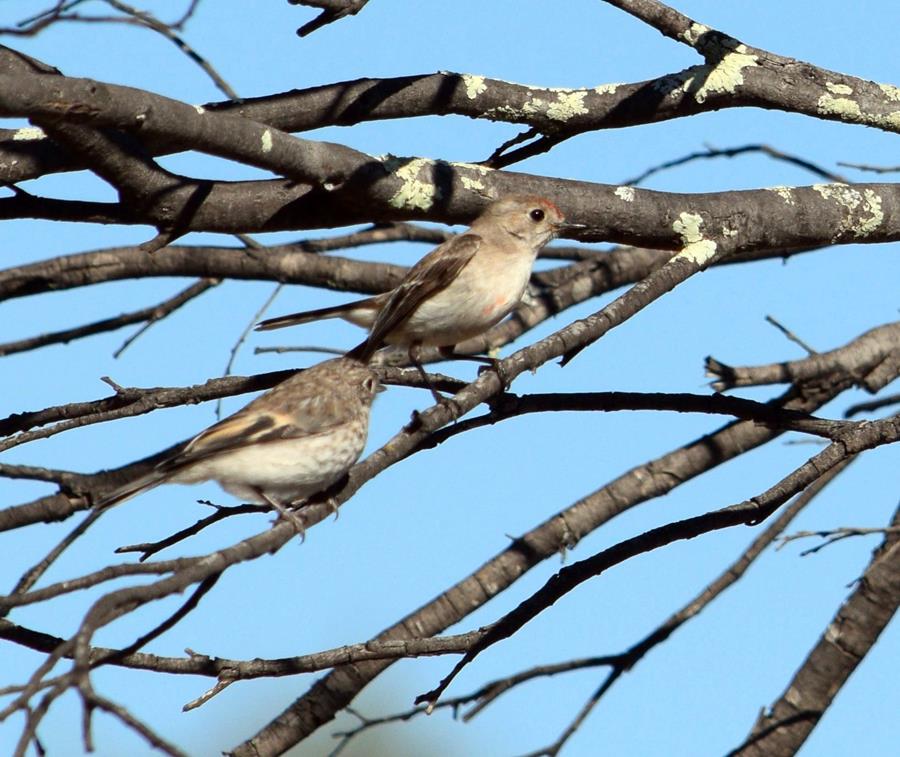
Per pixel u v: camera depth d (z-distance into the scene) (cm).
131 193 996
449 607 1253
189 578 755
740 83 1205
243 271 1522
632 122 1207
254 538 805
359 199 1100
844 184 1249
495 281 1214
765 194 1215
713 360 1395
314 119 1158
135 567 755
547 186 1219
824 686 1251
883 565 1252
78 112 881
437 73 1180
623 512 1333
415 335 1229
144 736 625
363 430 1118
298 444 1070
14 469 1158
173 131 941
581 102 1195
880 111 1231
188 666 971
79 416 1173
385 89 1163
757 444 1386
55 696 626
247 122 994
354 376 1130
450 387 1234
